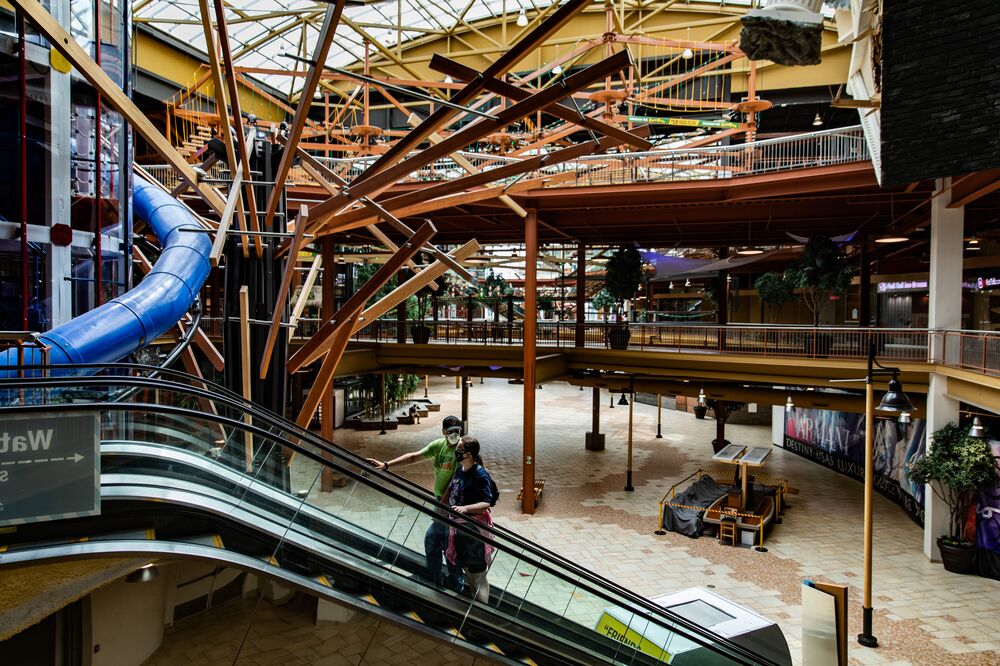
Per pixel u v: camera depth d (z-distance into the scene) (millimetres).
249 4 29969
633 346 26875
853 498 23797
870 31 9500
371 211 11422
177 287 9484
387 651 5336
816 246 23297
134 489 4715
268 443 5906
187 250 10430
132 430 5051
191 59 32531
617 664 6527
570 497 23047
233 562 4883
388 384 39188
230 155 9203
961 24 7391
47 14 6273
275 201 10125
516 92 7992
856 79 12320
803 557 17562
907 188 18812
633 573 16297
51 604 4359
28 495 4160
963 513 16953
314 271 14000
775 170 19719
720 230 27156
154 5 29000
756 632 9047
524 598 6152
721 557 17484
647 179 21562
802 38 5668
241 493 5477
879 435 24734
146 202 12148
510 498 22891
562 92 7293
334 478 6027
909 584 15797
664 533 19344
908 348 20062
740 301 44844
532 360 21969
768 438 35750
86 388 6023
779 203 22531
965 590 15430
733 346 24359
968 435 16859
